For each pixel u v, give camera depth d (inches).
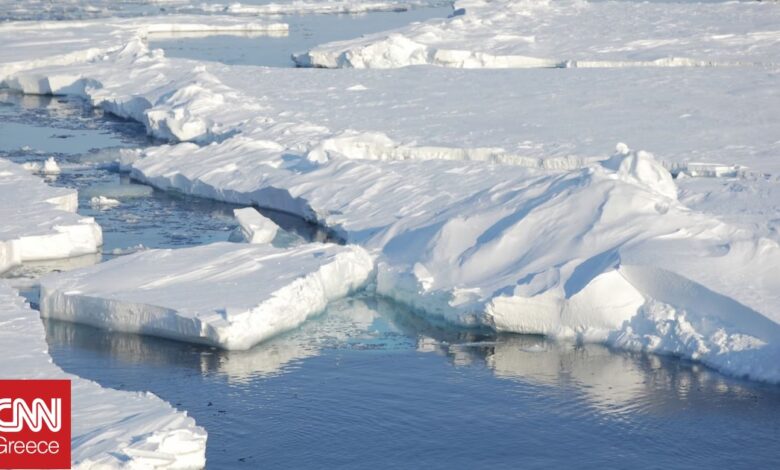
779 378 874.8
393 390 888.3
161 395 870.4
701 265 960.9
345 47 2578.7
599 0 3885.3
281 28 3299.7
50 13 3688.5
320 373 920.3
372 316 1056.8
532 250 1056.8
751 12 3070.9
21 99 2196.1
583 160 1456.7
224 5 4023.1
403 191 1341.0
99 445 689.6
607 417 840.9
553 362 939.3
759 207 1204.5
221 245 1157.7
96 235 1254.9
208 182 1475.1
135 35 2876.5
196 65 2319.1
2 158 1599.4
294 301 1018.7
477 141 1588.3
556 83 2100.1
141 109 1962.4
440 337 1004.6
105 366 922.7
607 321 971.3
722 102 1847.9
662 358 935.7
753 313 898.1
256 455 775.7
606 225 1046.4
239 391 880.9
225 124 1752.0
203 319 950.4
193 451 717.3
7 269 1165.7
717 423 828.6
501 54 2492.6
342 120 1785.2
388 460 775.7
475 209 1170.6
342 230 1266.0
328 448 789.9
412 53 2501.2
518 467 768.3
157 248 1253.1
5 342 872.9
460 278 1059.9
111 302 993.5
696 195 1266.0
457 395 880.3
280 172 1480.1
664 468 768.3
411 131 1678.2
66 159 1683.1
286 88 2106.3
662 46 2534.5
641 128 1658.5
